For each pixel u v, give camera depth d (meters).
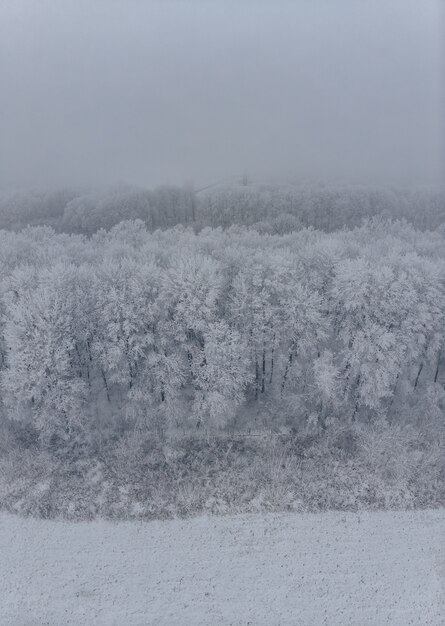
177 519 28.67
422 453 31.64
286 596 25.20
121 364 33.09
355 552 27.00
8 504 29.22
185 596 25.22
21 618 24.31
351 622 24.25
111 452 32.28
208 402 32.06
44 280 32.94
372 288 32.38
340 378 33.38
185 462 31.81
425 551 27.02
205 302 31.50
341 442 32.97
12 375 30.53
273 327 33.25
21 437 33.12
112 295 31.42
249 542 27.52
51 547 27.25
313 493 29.86
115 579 25.86
